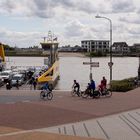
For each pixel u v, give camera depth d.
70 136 18.73
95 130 20.58
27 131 19.98
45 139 17.88
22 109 28.05
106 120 24.05
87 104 31.33
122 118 24.91
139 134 19.53
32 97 36.31
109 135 19.22
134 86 46.12
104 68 138.50
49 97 34.91
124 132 20.06
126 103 32.16
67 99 34.72
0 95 38.03
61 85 69.19
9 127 21.16
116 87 42.25
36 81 59.47
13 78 65.00
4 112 26.56
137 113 27.06
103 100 34.19
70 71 119.94
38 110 27.67
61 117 24.92
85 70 126.69
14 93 40.19
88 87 36.00
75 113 26.61
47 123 22.69
